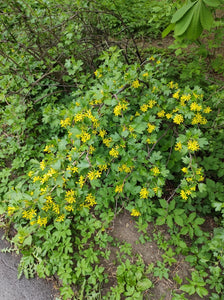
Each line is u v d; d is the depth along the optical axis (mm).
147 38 5082
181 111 2004
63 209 2164
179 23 1485
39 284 2242
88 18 3365
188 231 2453
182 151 1822
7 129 3363
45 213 2227
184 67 3787
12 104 2926
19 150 3066
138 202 2393
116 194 2627
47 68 3504
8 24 2980
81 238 2520
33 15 2891
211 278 2090
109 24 4816
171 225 2344
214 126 2561
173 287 2178
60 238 2465
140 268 2234
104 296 2127
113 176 2479
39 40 3193
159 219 2377
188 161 1834
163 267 2244
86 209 2297
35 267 2285
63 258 2293
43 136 3297
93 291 2143
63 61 3508
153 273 2258
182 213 2463
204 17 1416
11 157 3250
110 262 2367
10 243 2523
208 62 4020
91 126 1871
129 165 1879
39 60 3174
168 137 2752
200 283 2061
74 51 3277
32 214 2027
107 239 2443
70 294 2055
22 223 2570
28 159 3055
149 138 2107
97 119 1806
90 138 1771
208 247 2238
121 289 2107
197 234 2316
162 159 2611
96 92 1894
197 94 2002
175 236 2387
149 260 2350
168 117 2217
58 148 1803
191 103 2000
